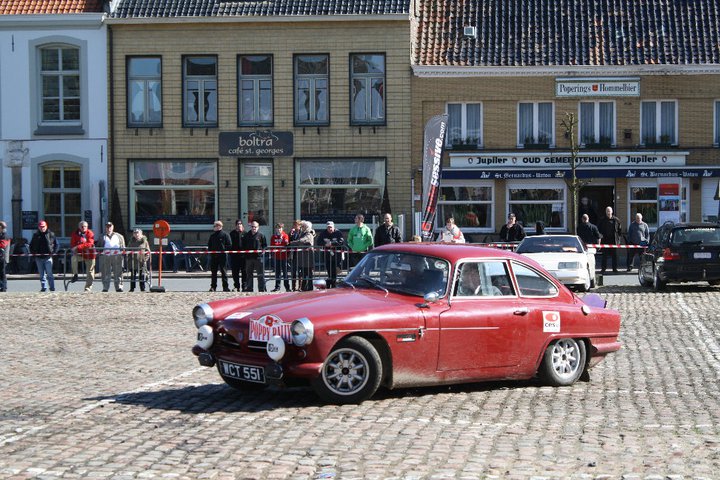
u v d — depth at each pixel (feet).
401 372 31.04
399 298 31.96
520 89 111.86
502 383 35.14
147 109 113.80
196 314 31.81
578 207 112.98
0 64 113.80
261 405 30.66
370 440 25.67
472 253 33.40
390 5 111.45
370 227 112.98
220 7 112.88
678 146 111.96
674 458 24.14
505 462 23.44
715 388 34.81
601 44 113.60
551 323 34.09
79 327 53.31
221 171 113.19
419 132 112.27
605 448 25.14
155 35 112.68
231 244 78.23
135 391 33.37
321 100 113.29
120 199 113.70
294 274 76.54
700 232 75.87
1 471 22.31
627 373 38.11
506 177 111.04
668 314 60.23
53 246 81.25
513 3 118.42
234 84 112.68
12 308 63.52
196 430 26.86
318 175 113.29
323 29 112.16
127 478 21.79
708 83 111.55
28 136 113.80
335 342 29.76
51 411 29.66
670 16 115.85
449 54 113.50
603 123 112.68
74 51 113.80
